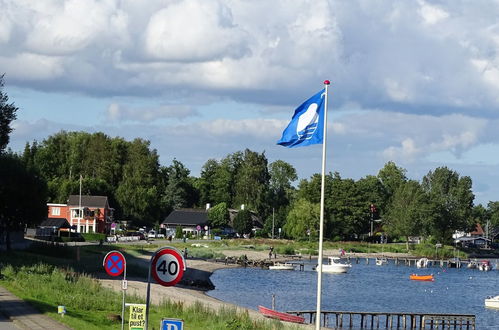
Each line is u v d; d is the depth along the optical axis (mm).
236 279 104875
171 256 22047
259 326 46562
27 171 85312
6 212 83375
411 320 68062
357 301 87562
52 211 167250
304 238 188250
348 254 176750
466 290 111562
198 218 198125
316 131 29328
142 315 26188
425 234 199750
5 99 76688
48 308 38375
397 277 130250
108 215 172625
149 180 199875
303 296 87812
